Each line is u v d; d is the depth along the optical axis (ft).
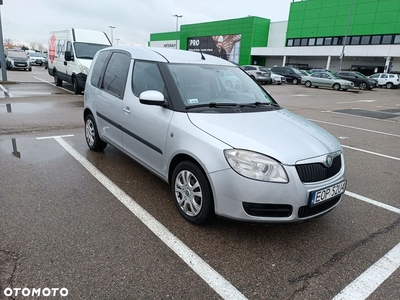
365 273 8.48
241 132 9.48
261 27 152.05
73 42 40.34
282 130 10.09
